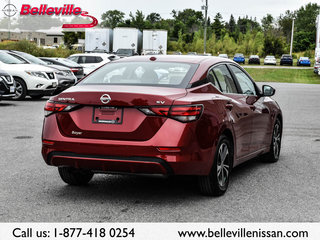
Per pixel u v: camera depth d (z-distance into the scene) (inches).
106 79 218.7
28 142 362.3
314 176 264.2
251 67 2384.4
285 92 1028.5
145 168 191.6
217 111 210.5
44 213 191.0
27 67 702.5
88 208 198.4
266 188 235.6
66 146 199.8
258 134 266.4
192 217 187.3
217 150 209.9
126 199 213.0
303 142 383.6
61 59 926.4
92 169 200.2
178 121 191.6
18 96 700.7
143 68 221.5
